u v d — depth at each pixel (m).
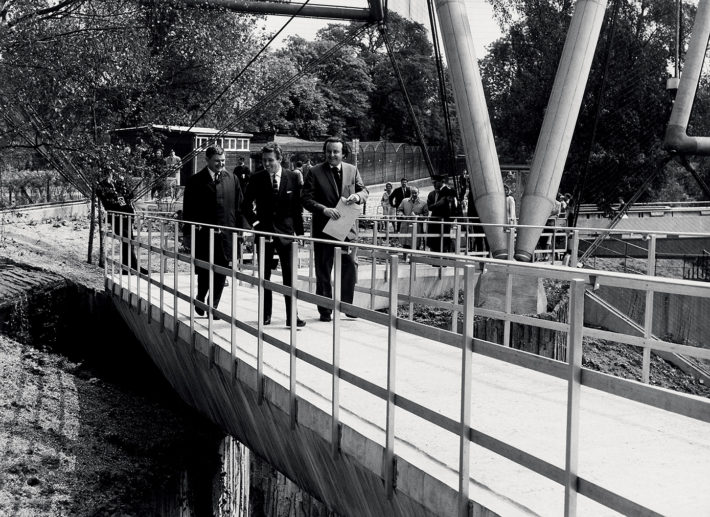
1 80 15.66
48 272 15.23
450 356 7.80
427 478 4.57
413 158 62.66
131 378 12.98
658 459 4.74
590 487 3.47
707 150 22.22
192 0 21.34
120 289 13.75
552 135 13.96
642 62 34.81
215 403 9.27
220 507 9.89
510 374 7.04
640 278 3.61
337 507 6.21
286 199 9.67
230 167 33.56
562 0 36.91
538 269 4.34
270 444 7.42
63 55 16.22
